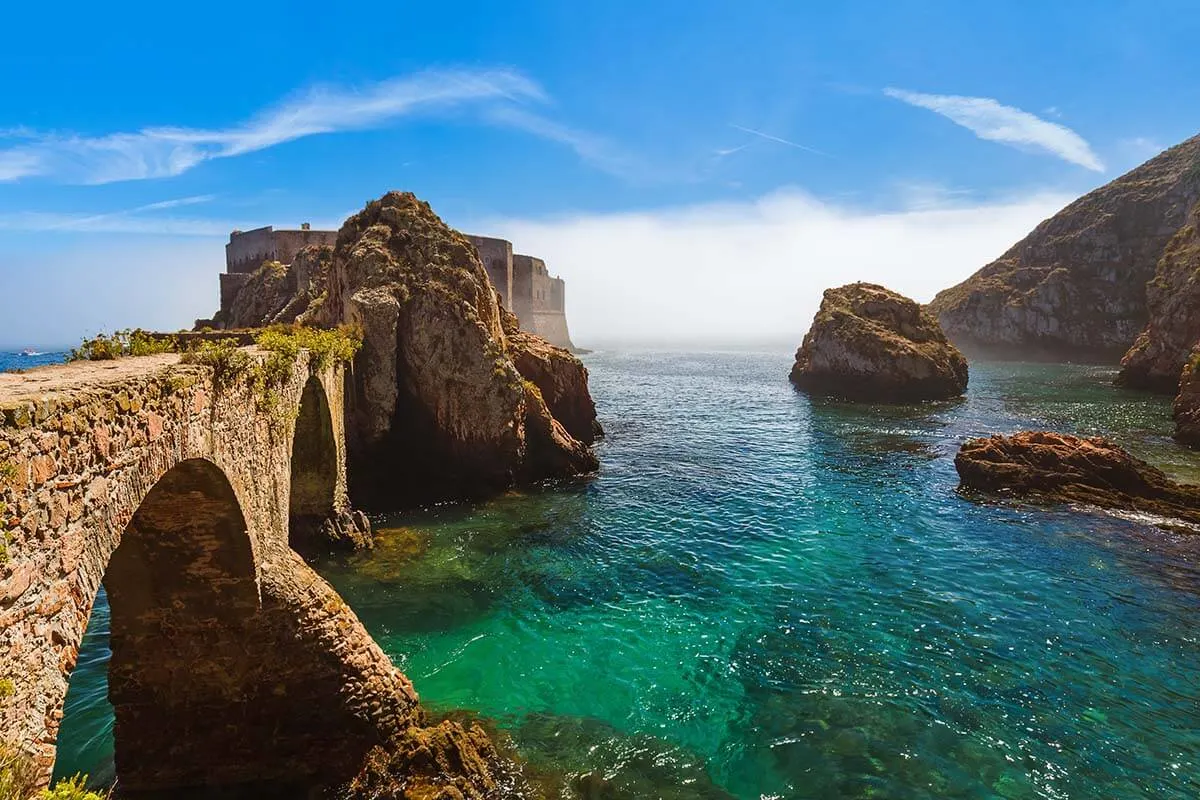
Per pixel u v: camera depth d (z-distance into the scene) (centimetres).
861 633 1845
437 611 1961
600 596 2078
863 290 8344
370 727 1284
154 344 1586
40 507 662
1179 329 6869
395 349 3086
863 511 2980
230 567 1207
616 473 3697
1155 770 1308
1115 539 2589
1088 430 4869
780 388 8075
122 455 834
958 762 1331
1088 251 12406
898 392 6831
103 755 1321
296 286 5253
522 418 3372
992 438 3528
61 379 912
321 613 1294
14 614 616
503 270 8156
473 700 1519
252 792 1251
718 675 1636
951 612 1973
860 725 1444
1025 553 2450
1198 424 4225
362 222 3672
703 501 3142
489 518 2842
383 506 2969
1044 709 1502
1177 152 12875
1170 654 1731
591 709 1491
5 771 576
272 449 1478
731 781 1273
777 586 2158
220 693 1244
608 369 11081
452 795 1153
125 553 1151
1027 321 12569
